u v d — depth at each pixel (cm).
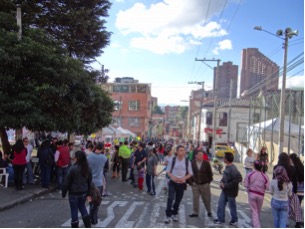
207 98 10088
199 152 956
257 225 776
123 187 1521
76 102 1452
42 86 1299
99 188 843
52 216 912
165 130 13938
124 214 965
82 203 709
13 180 1333
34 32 1522
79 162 705
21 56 1312
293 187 852
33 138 2797
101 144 860
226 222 890
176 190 886
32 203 1096
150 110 8238
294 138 2872
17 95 1305
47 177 1323
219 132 5331
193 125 10344
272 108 3259
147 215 956
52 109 1395
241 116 6206
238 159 4294
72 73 1411
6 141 1662
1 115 1270
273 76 2381
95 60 2138
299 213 856
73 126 1512
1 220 860
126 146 1744
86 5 1994
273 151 3028
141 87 7450
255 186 788
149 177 1345
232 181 855
